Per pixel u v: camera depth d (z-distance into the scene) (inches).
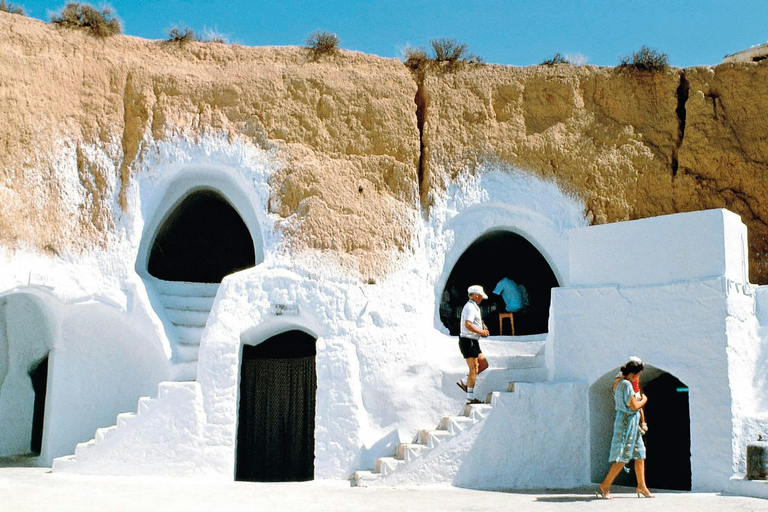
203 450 552.4
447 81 659.4
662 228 527.8
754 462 472.1
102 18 627.8
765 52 704.4
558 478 534.6
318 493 476.7
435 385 584.4
